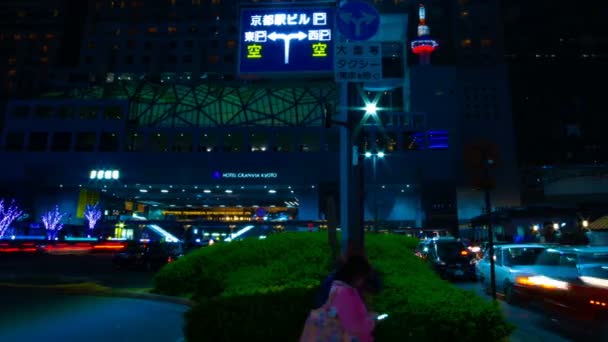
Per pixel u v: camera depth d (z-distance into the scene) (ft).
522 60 296.10
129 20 327.06
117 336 28.09
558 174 254.06
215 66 306.96
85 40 318.04
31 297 46.80
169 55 312.50
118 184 249.55
